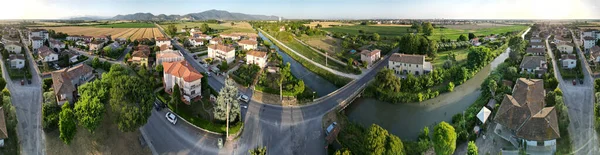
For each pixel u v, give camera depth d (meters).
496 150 57.84
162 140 61.06
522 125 59.31
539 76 101.88
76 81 88.00
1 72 96.75
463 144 60.53
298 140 63.88
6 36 165.88
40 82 93.25
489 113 68.19
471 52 122.75
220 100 65.56
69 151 54.34
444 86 99.00
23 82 89.88
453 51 154.62
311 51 162.12
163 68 90.25
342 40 194.50
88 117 54.69
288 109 79.75
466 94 94.44
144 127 65.06
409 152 58.06
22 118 66.12
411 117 79.94
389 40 191.00
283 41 194.00
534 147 56.62
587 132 63.81
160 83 89.00
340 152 49.22
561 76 106.00
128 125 55.66
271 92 89.06
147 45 164.50
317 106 82.56
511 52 132.25
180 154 57.16
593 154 55.28
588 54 139.00
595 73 107.06
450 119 77.06
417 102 89.38
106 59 129.25
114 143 58.00
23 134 59.03
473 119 70.81
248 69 114.25
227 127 61.78
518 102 70.56
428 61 133.12
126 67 111.06
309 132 67.50
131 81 60.72
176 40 195.12
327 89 105.56
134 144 58.81
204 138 62.78
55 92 72.25
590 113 73.44
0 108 58.38
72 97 72.44
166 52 124.62
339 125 71.19
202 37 194.62
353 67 124.69
